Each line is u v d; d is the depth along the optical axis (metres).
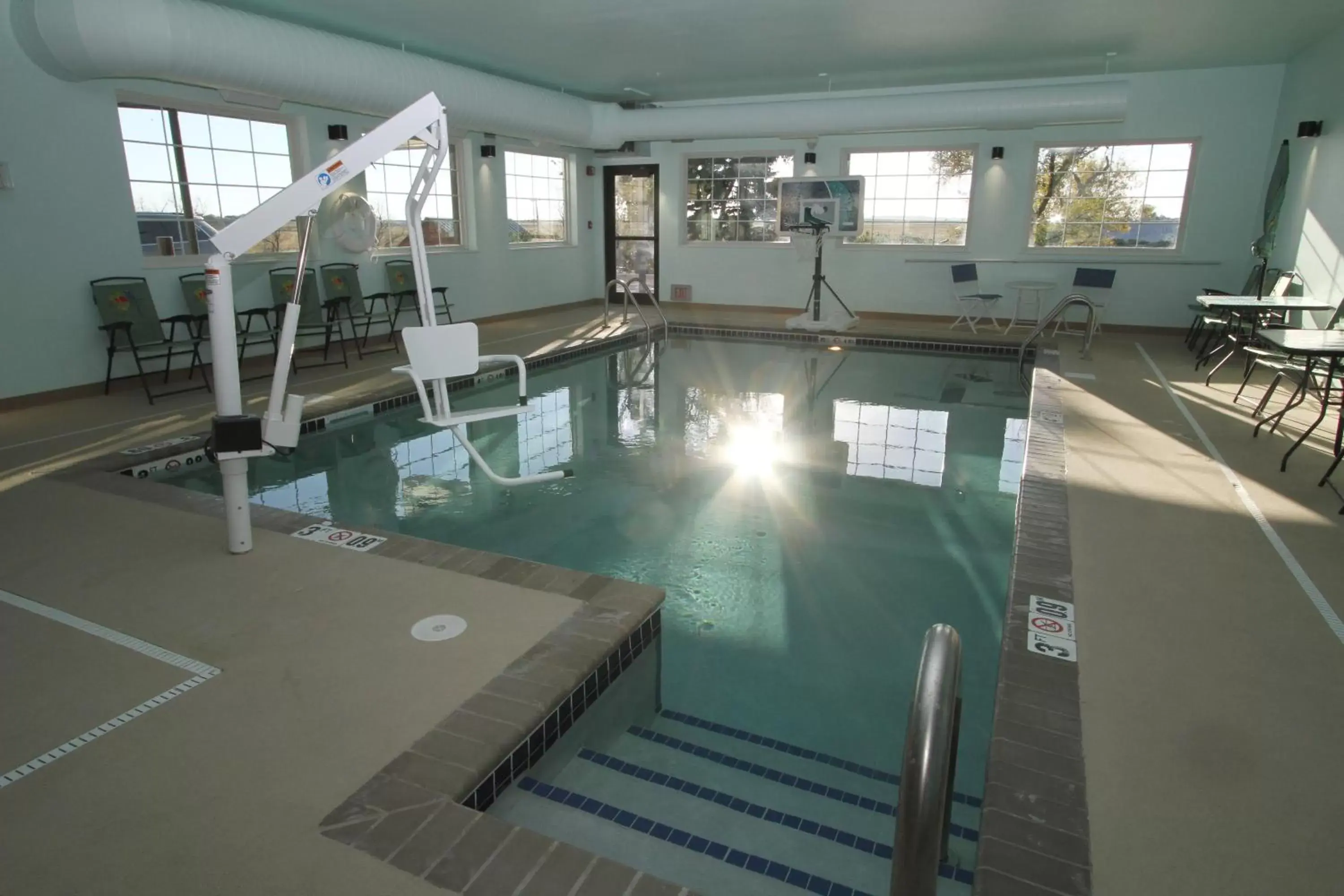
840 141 10.21
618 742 2.36
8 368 5.46
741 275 11.17
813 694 2.66
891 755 2.33
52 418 5.26
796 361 8.25
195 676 2.21
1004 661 2.30
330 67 5.95
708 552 3.76
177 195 6.53
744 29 6.40
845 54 7.36
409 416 6.07
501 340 8.52
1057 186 9.36
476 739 1.94
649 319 10.36
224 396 2.83
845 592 3.39
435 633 2.44
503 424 5.95
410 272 8.47
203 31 5.21
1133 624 2.51
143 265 6.23
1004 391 6.85
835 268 10.57
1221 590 2.75
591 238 11.80
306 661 2.29
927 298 10.16
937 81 8.87
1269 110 8.25
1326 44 6.87
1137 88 8.67
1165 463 4.16
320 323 7.13
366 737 1.95
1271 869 1.57
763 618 3.17
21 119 5.37
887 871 1.82
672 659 2.88
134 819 1.68
